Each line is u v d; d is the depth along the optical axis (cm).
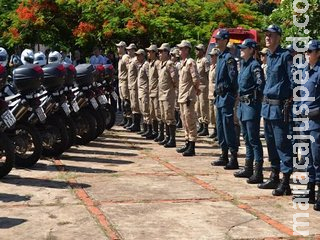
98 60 1490
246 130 750
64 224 552
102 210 601
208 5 1806
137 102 1233
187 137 949
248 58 729
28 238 510
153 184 727
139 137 1177
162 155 955
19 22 1616
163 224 554
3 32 1669
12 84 820
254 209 614
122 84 1288
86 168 829
